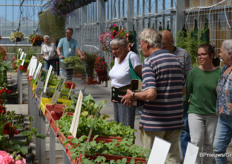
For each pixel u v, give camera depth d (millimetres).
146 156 2242
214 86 3670
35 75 6059
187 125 4062
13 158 1974
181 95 3016
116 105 4113
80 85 6754
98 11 14336
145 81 2891
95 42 15000
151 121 2949
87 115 3145
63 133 2689
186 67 4152
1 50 11930
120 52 4059
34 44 18641
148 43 2975
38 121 4590
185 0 7176
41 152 4414
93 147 2285
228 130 3514
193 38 6387
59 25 15398
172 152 3020
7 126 2686
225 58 3393
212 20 6445
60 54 9172
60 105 3633
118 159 2189
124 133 2758
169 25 8070
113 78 4172
